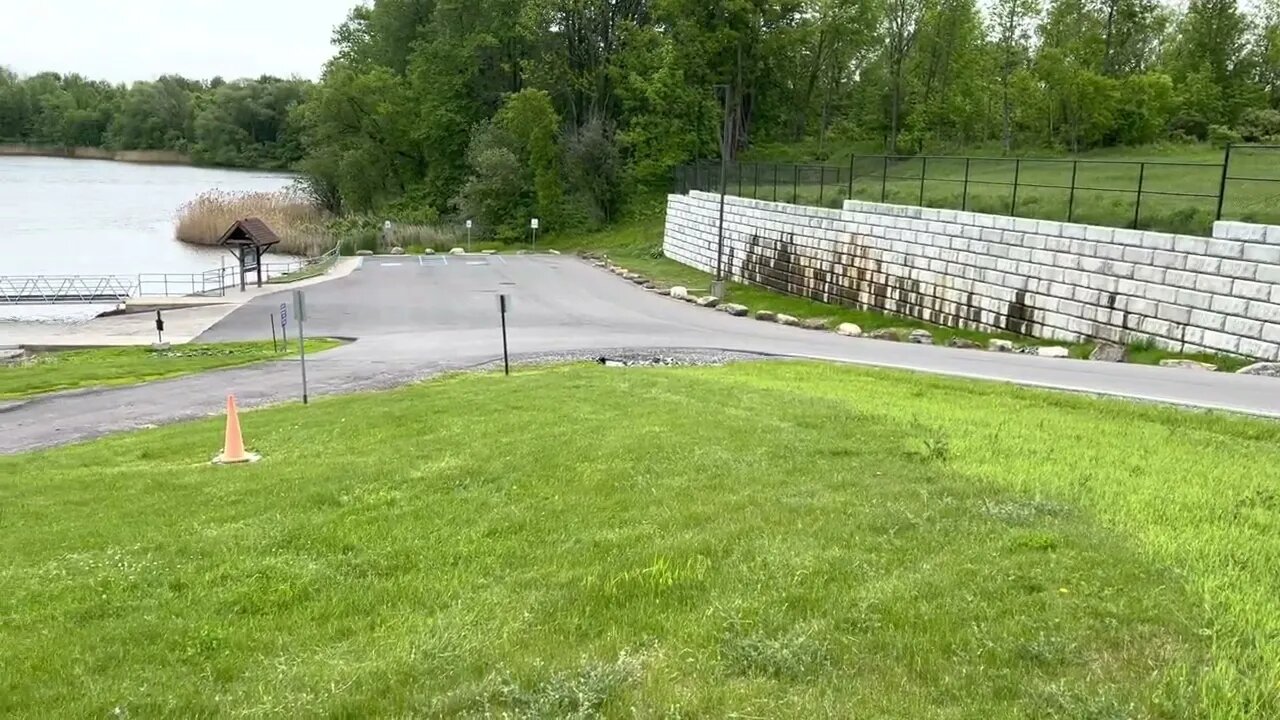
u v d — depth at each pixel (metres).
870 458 8.99
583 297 36.62
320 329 29.53
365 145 76.69
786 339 25.41
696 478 8.27
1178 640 4.59
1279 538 6.18
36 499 9.80
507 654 4.74
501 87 77.69
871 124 67.62
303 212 74.38
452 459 9.75
